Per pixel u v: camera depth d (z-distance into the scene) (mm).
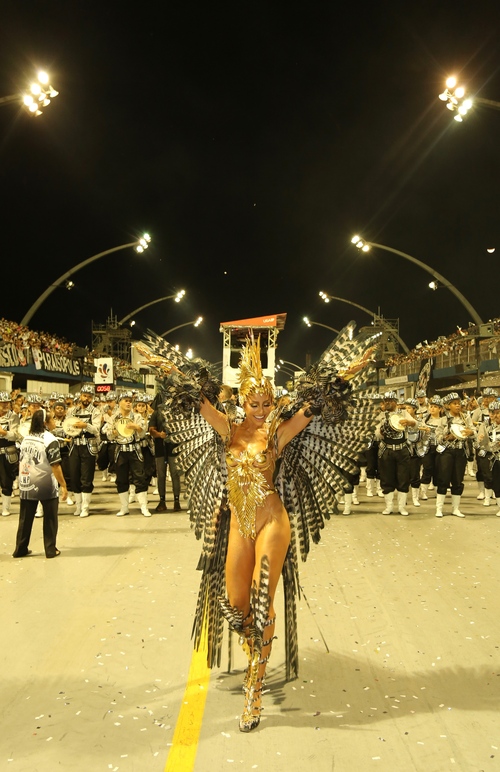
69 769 3316
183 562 7598
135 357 46375
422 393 15812
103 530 9695
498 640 5098
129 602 6055
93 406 12758
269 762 3365
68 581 6785
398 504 11758
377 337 4160
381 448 11289
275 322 18344
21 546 7902
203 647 4938
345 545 8594
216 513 4219
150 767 3328
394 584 6695
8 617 5648
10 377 25797
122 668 4566
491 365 25359
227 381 18656
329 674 4469
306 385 4094
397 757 3414
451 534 9398
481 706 3986
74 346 34438
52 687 4273
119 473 11039
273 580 3828
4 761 3391
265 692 4188
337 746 3521
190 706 3982
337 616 5684
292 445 4320
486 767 3328
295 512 4305
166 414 4371
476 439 12258
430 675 4453
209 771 3287
